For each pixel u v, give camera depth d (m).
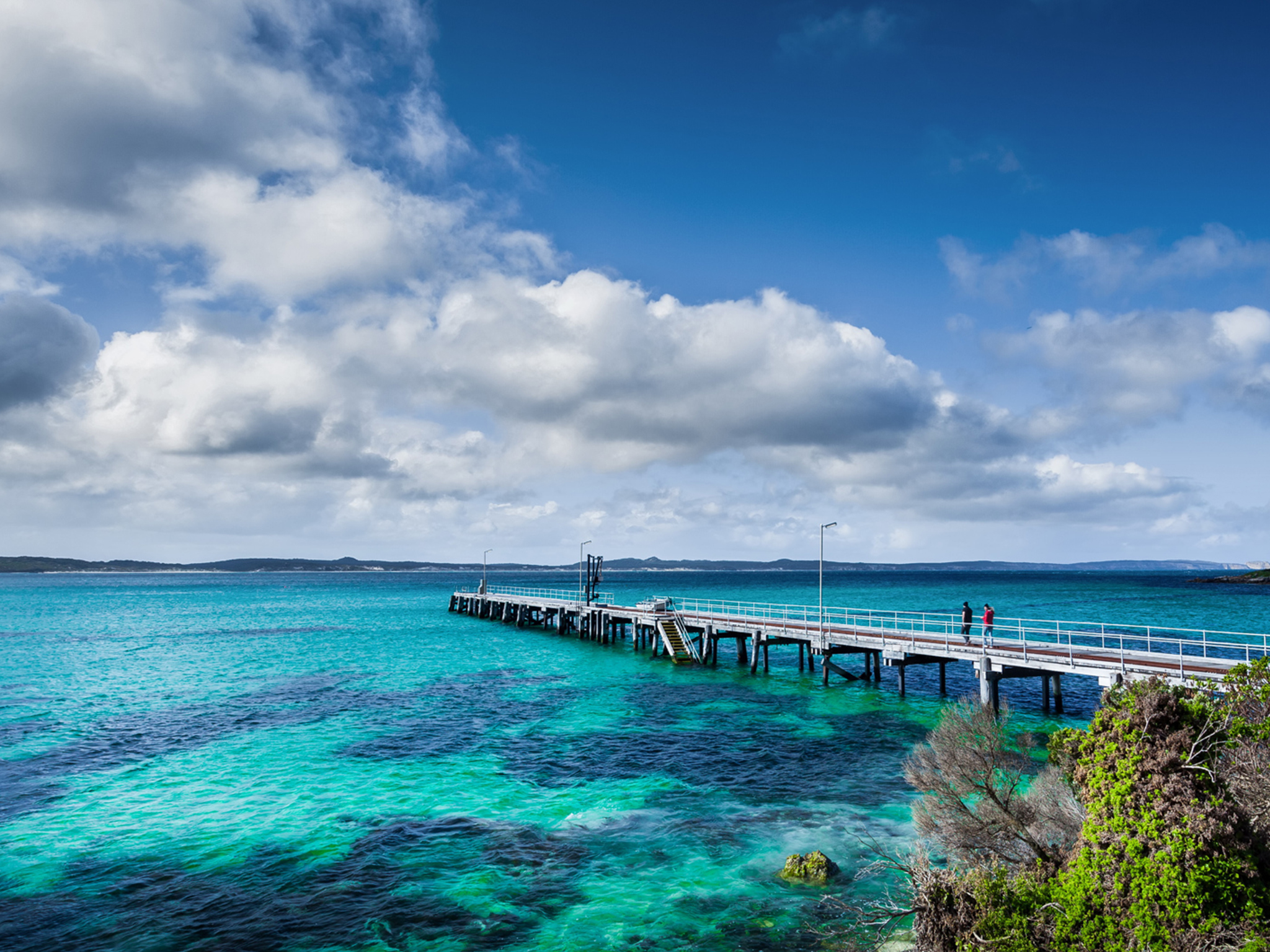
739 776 23.33
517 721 31.55
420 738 28.81
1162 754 11.29
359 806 21.03
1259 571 192.50
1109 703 13.52
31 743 28.53
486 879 16.30
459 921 14.53
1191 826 10.18
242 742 28.44
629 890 15.70
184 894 15.76
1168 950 9.38
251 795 22.05
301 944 13.77
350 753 26.67
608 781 23.05
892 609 96.56
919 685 39.59
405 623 83.25
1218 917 9.52
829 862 16.31
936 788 13.55
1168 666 25.92
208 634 71.62
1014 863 12.61
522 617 75.44
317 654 54.97
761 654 53.06
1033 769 19.09
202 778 23.83
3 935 14.11
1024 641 30.44
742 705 34.19
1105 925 10.02
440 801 21.31
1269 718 12.16
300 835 18.91
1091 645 51.03
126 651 57.56
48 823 19.84
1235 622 73.44
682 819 19.75
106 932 14.24
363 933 14.13
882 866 16.14
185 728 30.81
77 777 24.02
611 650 54.59
